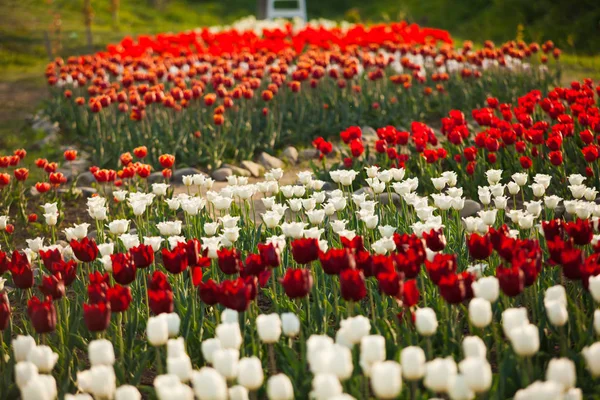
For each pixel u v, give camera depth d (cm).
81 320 564
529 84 1510
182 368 377
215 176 1095
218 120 1138
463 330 548
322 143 962
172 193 936
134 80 1369
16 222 948
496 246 500
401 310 514
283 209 670
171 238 606
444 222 697
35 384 359
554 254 467
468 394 335
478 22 3000
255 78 1277
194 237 715
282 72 1360
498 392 420
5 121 1636
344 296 438
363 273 489
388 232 573
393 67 1644
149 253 514
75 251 539
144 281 594
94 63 1512
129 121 1260
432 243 504
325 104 1327
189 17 3806
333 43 1748
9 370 492
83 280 620
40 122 1540
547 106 972
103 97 1164
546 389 318
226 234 606
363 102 1417
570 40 2088
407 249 479
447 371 338
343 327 398
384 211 743
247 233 705
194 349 515
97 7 3625
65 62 2498
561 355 446
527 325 386
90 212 689
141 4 3938
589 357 362
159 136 1201
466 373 332
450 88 1508
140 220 726
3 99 1894
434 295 559
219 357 372
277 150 1257
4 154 1327
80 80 1437
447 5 3366
